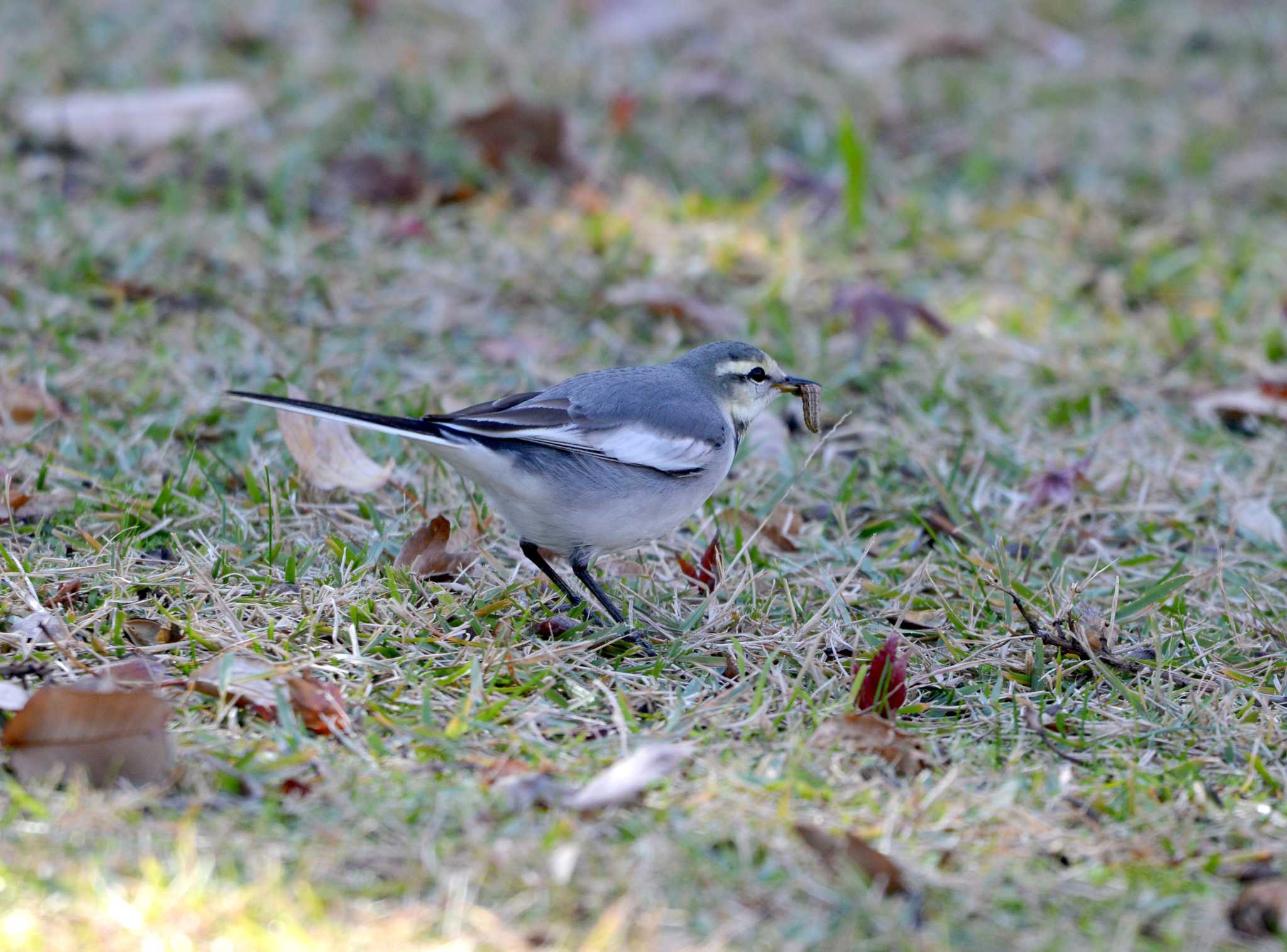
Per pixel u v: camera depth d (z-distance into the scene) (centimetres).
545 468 866
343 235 1509
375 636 837
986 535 1061
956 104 1975
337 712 750
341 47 1933
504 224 1561
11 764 672
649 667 854
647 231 1556
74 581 866
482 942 569
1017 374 1340
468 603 907
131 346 1254
